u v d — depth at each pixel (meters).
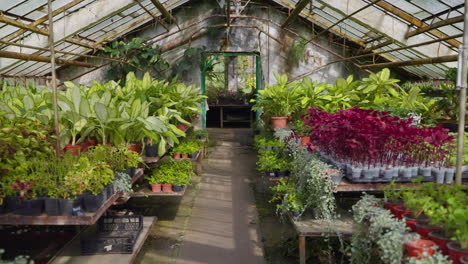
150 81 5.70
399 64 6.66
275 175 5.20
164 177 4.48
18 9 5.18
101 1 6.40
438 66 7.23
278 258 3.54
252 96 12.50
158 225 4.38
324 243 3.54
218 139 10.38
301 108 6.20
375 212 2.37
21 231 3.86
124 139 4.08
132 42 9.09
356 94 6.55
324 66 9.69
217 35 9.68
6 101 4.21
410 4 5.49
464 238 1.95
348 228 3.02
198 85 9.81
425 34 6.51
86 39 8.24
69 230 3.88
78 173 2.76
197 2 9.60
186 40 9.67
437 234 2.18
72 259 3.02
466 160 3.16
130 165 3.52
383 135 2.97
